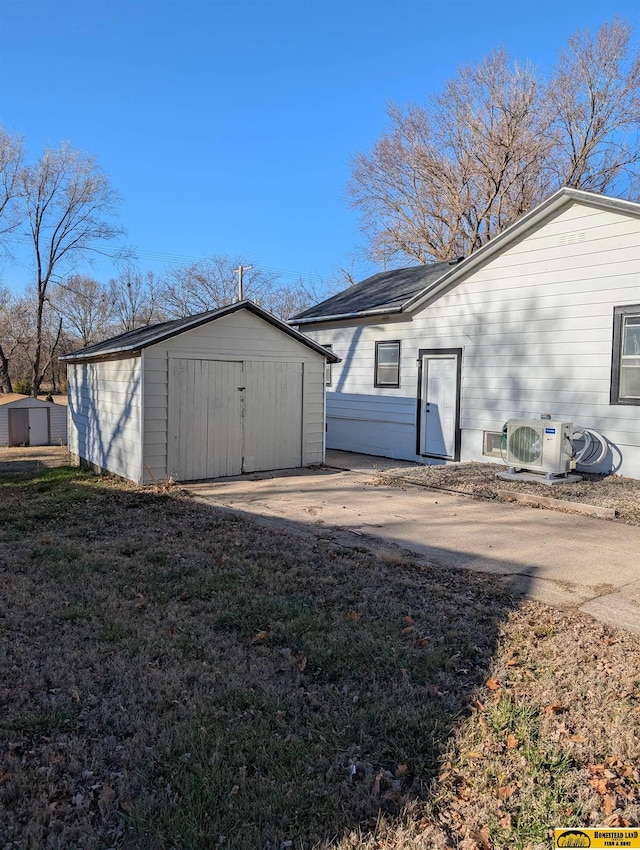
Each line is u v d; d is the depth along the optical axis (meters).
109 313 43.91
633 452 8.92
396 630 3.94
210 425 9.91
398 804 2.41
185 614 4.18
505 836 2.24
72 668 3.40
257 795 2.42
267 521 6.99
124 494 8.65
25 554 5.62
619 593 4.68
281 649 3.68
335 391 14.81
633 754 2.68
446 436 11.92
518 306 10.41
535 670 3.46
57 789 2.46
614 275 9.01
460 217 28.02
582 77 25.33
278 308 40.81
